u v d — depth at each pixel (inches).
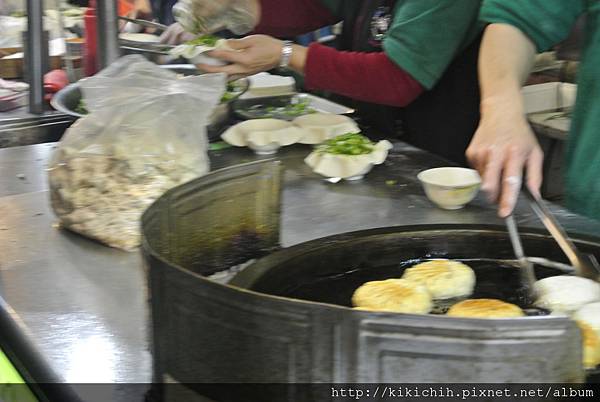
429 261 45.6
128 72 57.7
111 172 51.1
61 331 40.5
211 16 77.2
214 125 70.1
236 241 45.1
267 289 41.6
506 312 38.5
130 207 50.8
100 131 52.9
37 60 87.4
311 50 73.0
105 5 77.6
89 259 49.8
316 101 81.3
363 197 60.1
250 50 72.2
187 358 31.9
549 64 112.2
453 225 47.1
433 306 42.1
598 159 56.2
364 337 27.6
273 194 46.1
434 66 70.4
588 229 52.6
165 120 53.3
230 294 29.3
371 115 80.7
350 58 72.6
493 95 49.0
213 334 30.5
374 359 27.8
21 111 91.0
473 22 71.0
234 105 75.7
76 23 110.0
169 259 39.9
